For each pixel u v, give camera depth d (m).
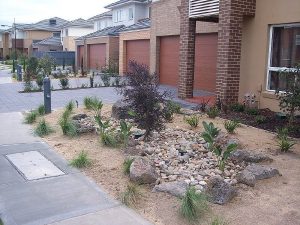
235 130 8.52
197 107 11.37
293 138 7.95
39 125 8.73
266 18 10.88
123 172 5.78
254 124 9.23
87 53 36.72
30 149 7.31
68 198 4.96
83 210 4.60
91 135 8.09
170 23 18.53
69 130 8.14
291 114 8.53
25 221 4.33
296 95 8.27
